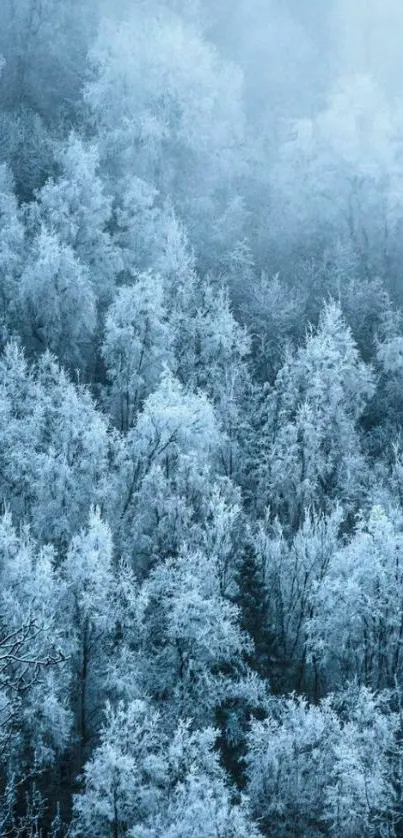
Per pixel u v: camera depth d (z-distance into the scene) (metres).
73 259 43.97
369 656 32.22
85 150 55.47
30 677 25.72
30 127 58.56
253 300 53.03
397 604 31.36
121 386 42.09
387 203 62.47
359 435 46.28
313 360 43.78
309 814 27.88
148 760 26.44
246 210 62.09
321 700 29.00
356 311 53.28
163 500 34.78
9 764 24.88
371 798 26.61
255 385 45.91
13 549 30.20
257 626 34.09
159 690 31.19
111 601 30.41
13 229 45.00
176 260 48.66
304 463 40.44
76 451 35.78
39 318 44.00
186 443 36.62
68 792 28.66
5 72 61.50
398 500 40.12
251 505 41.03
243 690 30.66
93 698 30.78
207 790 25.47
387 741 28.16
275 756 27.69
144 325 41.88
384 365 49.78
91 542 30.28
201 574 31.92
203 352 45.50
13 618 26.86
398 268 61.06
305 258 59.97
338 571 32.25
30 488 34.78
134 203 51.34
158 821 25.22
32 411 37.78
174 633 30.53
